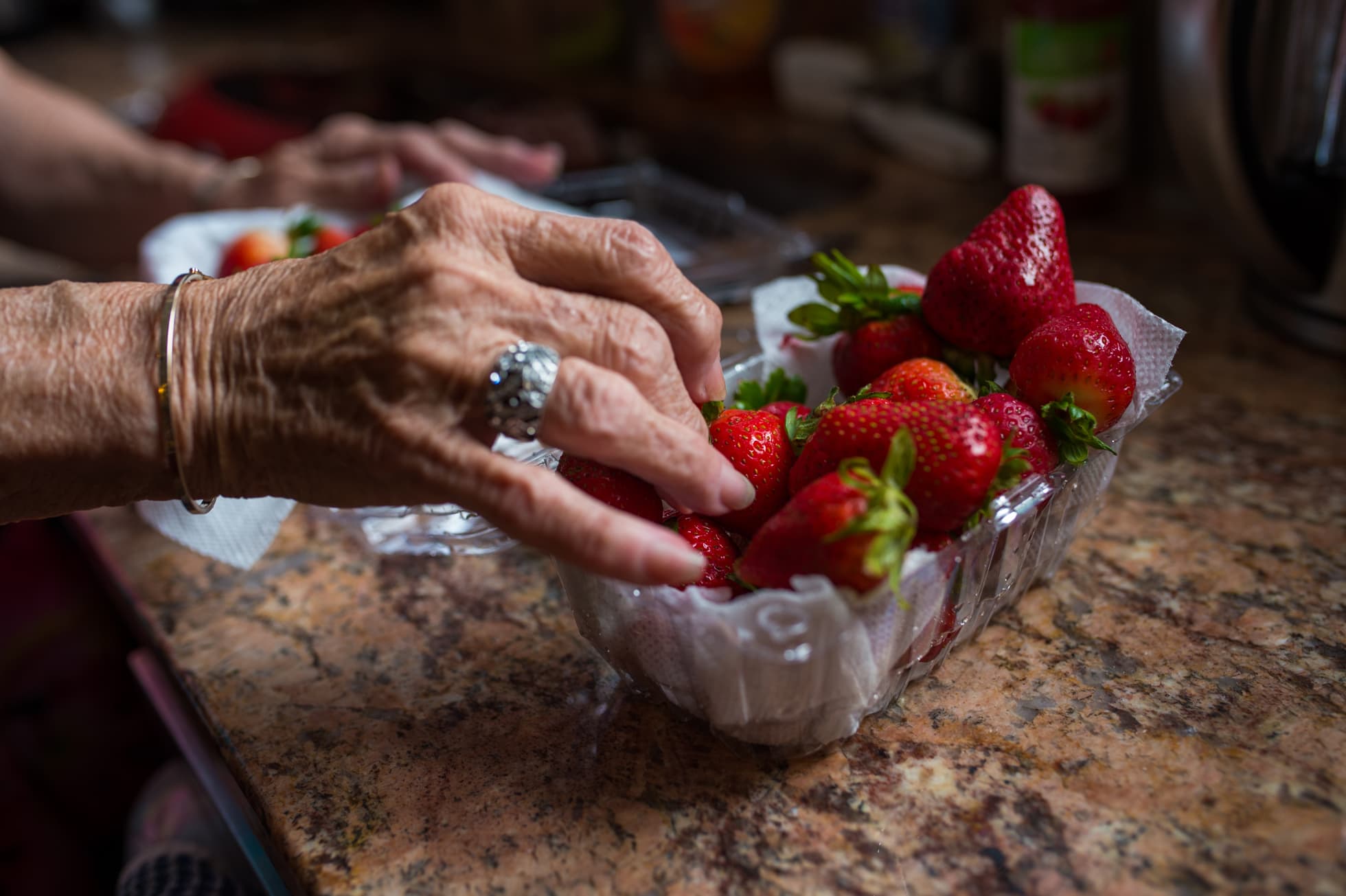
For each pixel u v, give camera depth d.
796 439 0.39
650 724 0.39
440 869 0.36
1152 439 0.50
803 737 0.37
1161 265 0.62
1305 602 0.41
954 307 0.40
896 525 0.33
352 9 1.49
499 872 0.35
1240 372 0.53
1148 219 0.68
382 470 0.36
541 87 1.10
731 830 0.36
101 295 0.39
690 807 0.37
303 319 0.37
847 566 0.33
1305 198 0.51
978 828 0.35
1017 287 0.40
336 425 0.36
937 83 0.80
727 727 0.36
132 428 0.38
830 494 0.34
